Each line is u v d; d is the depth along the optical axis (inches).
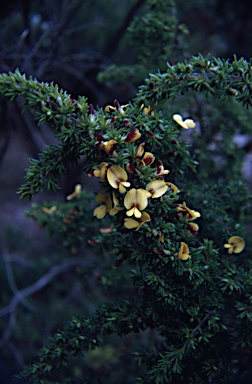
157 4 19.8
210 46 39.8
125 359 30.1
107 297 33.2
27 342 34.5
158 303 15.6
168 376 15.0
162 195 14.3
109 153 14.0
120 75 22.4
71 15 27.7
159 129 15.0
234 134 21.4
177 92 14.6
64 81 35.9
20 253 42.4
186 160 15.8
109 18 37.2
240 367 16.2
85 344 15.9
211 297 15.4
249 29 35.0
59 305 37.7
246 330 15.2
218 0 35.0
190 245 15.1
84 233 19.3
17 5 23.8
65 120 14.0
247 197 17.9
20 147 62.8
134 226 14.2
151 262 14.8
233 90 14.5
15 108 31.3
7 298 38.4
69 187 38.1
